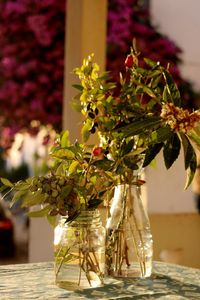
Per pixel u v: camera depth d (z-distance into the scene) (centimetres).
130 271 179
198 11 425
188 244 317
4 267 189
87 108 174
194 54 426
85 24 264
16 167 630
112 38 412
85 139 174
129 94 174
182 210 353
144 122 163
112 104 172
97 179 174
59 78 437
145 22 432
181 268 195
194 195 357
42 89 439
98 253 169
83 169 169
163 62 420
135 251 179
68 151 169
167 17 432
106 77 175
